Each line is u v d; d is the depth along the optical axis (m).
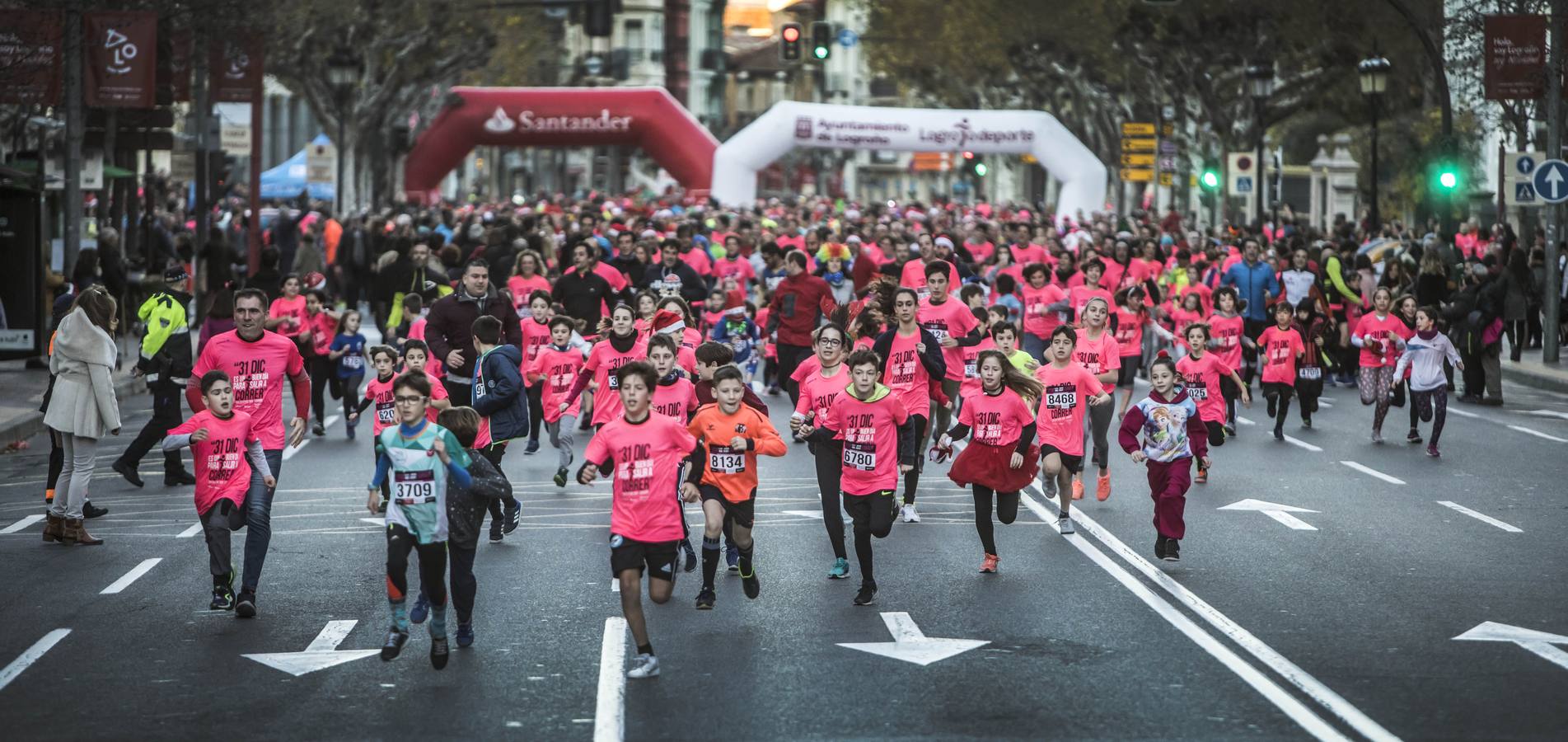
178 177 61.19
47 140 53.09
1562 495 25.12
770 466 28.16
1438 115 68.06
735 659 15.41
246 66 53.31
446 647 15.11
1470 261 50.31
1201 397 28.70
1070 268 40.88
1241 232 58.72
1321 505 24.08
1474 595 18.06
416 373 15.10
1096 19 85.62
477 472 15.46
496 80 108.25
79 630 16.73
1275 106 80.44
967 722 13.30
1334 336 42.62
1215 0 75.56
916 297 22.69
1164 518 19.69
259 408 19.08
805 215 70.56
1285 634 16.28
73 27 40.25
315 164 66.31
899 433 17.89
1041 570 19.48
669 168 81.94
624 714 13.59
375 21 83.44
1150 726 13.18
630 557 14.76
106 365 21.22
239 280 51.03
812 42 60.44
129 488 25.81
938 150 82.25
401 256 43.16
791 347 30.30
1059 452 21.67
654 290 35.50
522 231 48.47
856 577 19.11
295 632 16.61
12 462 28.77
